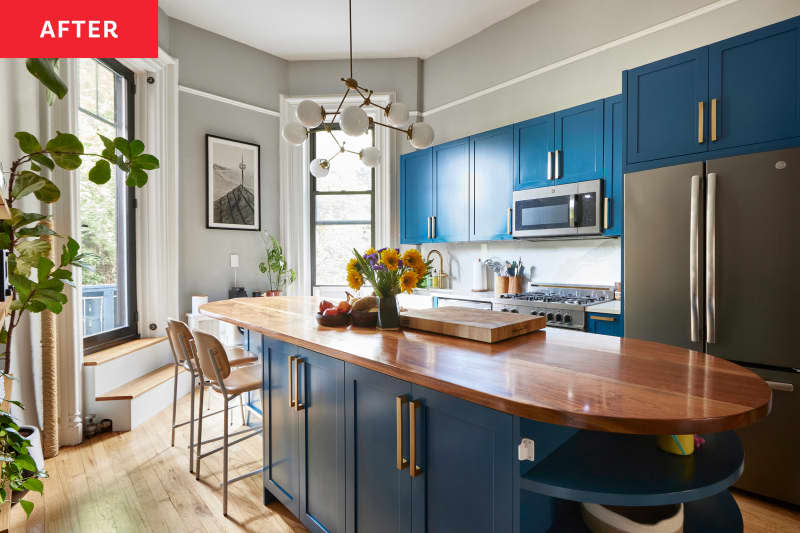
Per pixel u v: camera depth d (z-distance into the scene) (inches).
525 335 67.9
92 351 127.3
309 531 75.1
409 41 176.4
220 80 172.6
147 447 108.6
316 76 192.4
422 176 177.3
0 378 71.1
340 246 197.6
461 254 179.9
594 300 126.1
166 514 80.1
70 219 108.7
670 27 120.8
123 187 143.7
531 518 41.3
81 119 126.0
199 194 166.9
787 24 80.0
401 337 66.9
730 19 110.5
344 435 62.1
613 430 33.6
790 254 78.1
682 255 91.0
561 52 144.9
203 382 90.4
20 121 92.7
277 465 79.7
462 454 45.1
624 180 100.7
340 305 78.9
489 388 41.1
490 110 165.8
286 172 190.7
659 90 96.0
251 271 182.7
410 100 189.0
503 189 148.6
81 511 80.9
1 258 53.0
